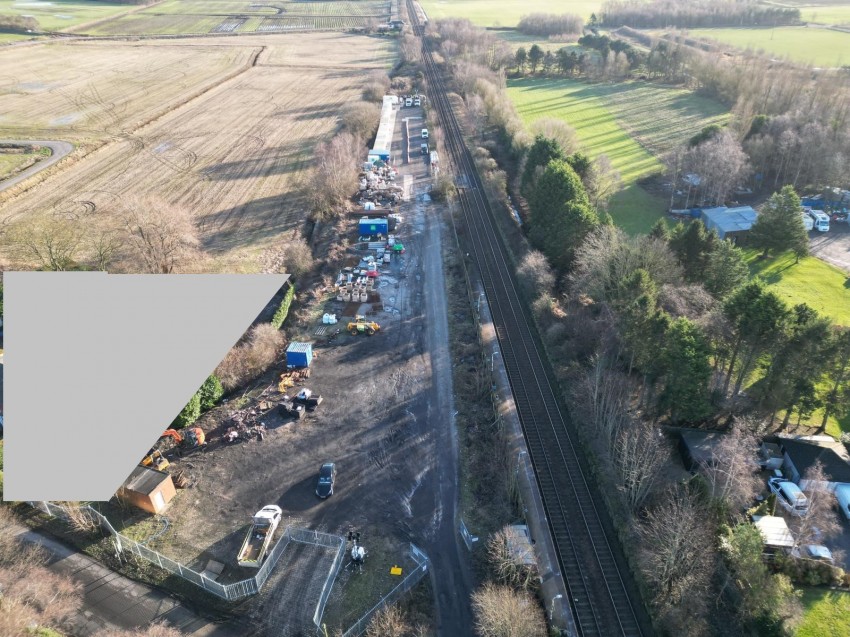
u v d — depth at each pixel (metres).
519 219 115.56
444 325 86.94
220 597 50.84
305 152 152.38
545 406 71.81
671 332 63.03
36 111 179.00
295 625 48.44
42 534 56.28
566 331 80.31
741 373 66.25
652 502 56.91
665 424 66.62
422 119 176.00
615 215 117.00
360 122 160.25
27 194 127.50
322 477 61.28
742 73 170.75
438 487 61.31
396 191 126.88
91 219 113.94
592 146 152.88
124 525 57.75
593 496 60.31
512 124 147.25
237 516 58.53
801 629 47.09
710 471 57.66
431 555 54.38
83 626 48.12
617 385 66.25
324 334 85.12
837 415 64.56
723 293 78.75
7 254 101.38
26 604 47.19
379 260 103.00
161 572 52.94
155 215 94.50
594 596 51.03
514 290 94.38
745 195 123.75
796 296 89.81
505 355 80.44
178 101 191.50
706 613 47.41
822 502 54.38
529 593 49.94
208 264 97.94
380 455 65.25
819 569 50.66
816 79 161.25
